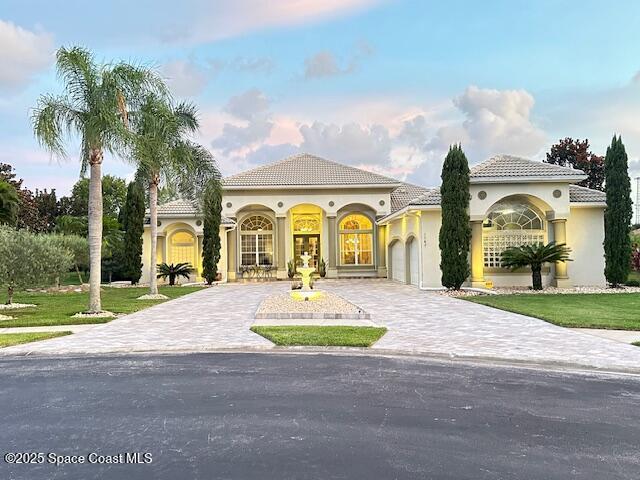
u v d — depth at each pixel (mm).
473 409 5926
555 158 48469
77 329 12266
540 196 22141
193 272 30609
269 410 5887
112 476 4133
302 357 9062
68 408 6027
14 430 5277
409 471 4184
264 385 7062
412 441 4883
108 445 4828
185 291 23984
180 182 22547
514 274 23125
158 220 30188
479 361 8664
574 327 11703
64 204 49688
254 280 32406
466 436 5023
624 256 21328
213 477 4082
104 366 8406
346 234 34156
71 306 17500
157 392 6719
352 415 5691
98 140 14508
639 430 5238
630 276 25812
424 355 9172
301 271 20438
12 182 42906
